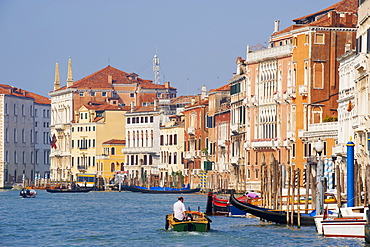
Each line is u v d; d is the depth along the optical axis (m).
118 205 133.88
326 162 107.62
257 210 86.06
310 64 131.88
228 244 72.75
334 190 96.44
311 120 132.25
